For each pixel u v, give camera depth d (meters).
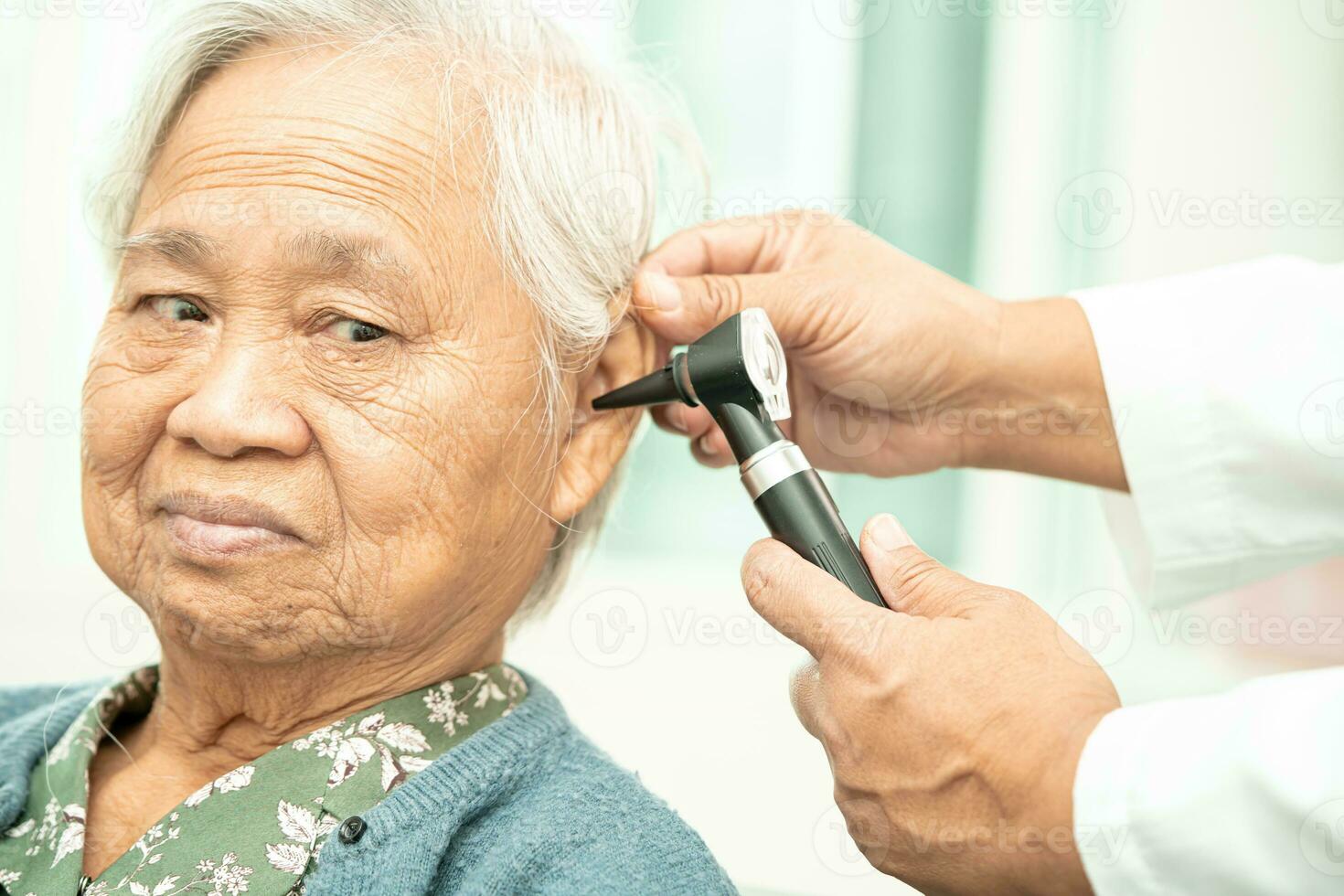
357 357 0.75
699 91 1.69
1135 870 0.67
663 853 0.77
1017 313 1.04
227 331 0.75
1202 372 1.00
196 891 0.73
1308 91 1.61
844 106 1.69
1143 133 1.65
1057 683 0.72
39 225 1.64
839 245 1.04
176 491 0.75
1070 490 1.72
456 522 0.77
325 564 0.75
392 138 0.75
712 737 1.52
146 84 0.81
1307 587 1.55
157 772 0.85
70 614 1.69
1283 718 0.65
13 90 1.61
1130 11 1.64
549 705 0.87
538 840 0.75
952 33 1.68
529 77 0.84
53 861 0.78
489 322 0.78
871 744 0.74
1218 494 1.01
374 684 0.82
